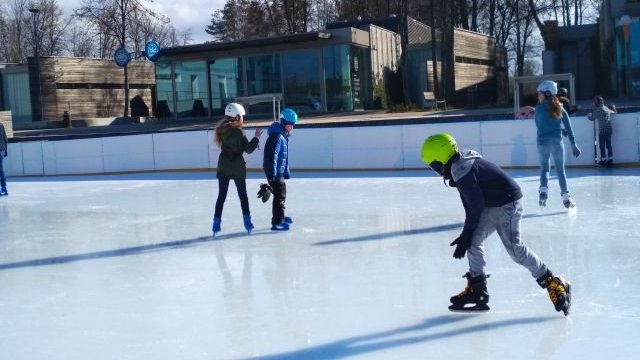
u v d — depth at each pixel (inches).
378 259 287.0
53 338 198.4
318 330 195.9
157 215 445.7
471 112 869.8
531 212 382.3
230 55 1117.7
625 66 1015.0
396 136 662.5
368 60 1124.5
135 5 1439.5
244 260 296.7
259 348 182.5
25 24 2153.1
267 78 1104.2
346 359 171.6
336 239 335.3
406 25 1307.8
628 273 245.1
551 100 378.9
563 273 248.4
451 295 227.0
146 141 768.9
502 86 1499.8
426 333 189.2
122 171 784.3
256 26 1659.7
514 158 624.4
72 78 1393.9
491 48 1421.0
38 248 346.9
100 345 190.2
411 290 235.5
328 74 1071.6
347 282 250.1
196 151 747.4
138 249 332.8
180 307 226.1
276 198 366.0
